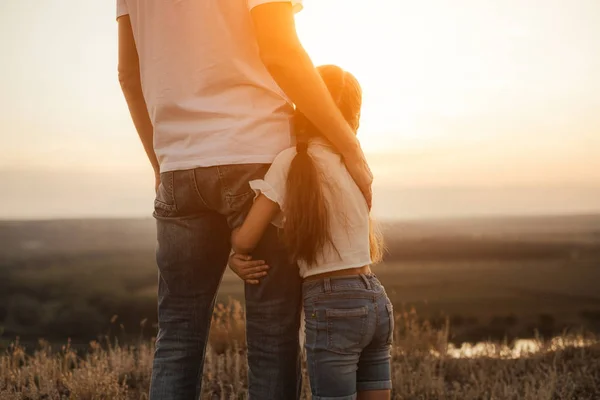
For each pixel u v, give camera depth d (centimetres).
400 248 11644
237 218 182
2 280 7294
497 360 446
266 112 176
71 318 3941
